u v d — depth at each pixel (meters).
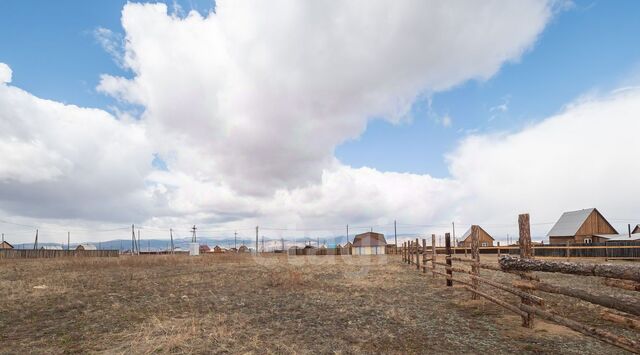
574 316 7.91
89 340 6.68
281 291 13.12
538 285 6.07
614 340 3.99
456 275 18.23
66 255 56.44
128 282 16.34
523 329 6.82
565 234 47.69
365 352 5.76
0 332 7.42
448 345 6.00
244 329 7.39
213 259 39.53
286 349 5.97
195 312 9.20
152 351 5.91
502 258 7.39
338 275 19.25
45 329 7.63
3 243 82.50
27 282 16.06
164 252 89.62
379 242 60.22
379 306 9.75
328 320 8.20
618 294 11.01
